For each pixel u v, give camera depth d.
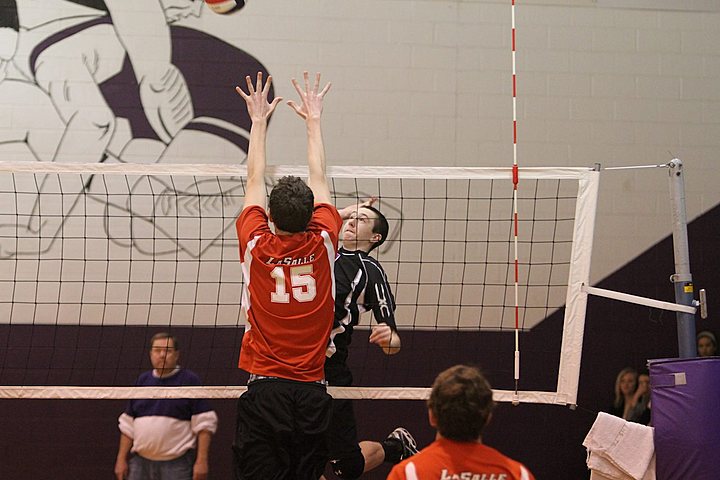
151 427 8.52
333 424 6.36
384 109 10.38
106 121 10.10
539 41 10.59
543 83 10.53
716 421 6.41
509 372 10.08
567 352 7.00
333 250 5.52
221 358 9.90
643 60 10.64
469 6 10.58
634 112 10.55
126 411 8.79
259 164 5.99
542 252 10.25
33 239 9.89
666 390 6.60
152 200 10.04
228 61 10.30
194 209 10.06
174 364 8.80
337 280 6.52
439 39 10.51
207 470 8.70
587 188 7.05
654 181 10.46
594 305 10.27
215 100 10.23
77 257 9.91
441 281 10.16
